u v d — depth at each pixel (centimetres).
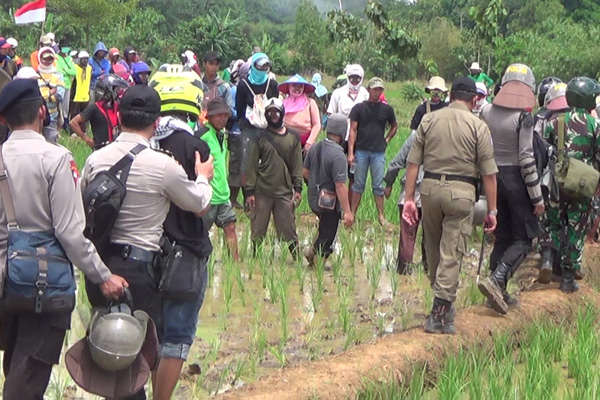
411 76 6775
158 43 6612
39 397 557
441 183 823
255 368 757
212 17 7094
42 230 541
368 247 1215
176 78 675
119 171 585
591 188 954
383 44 1822
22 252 534
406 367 763
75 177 548
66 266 546
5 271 532
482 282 887
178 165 597
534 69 5262
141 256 588
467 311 914
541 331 859
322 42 7231
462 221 824
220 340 834
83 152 1789
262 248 1060
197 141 651
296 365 754
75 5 3950
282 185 1086
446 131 823
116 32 6278
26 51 5138
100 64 2223
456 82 844
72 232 538
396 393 720
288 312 928
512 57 5256
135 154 589
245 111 1290
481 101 1382
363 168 1312
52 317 547
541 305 948
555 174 969
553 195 976
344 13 2028
